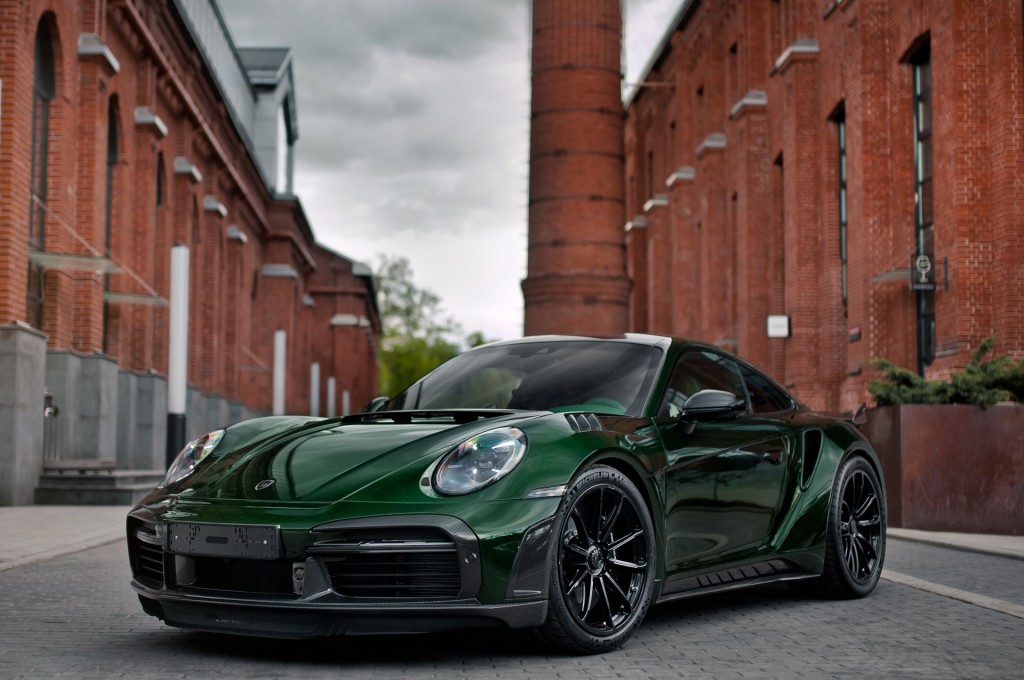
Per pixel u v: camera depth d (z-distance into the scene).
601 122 26.89
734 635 4.30
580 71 26.88
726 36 27.55
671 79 35.06
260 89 46.59
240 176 34.34
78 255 14.86
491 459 3.69
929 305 16.31
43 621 4.68
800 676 3.54
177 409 14.38
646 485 4.09
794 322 21.09
